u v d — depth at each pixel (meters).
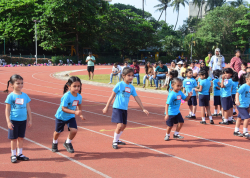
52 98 11.45
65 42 42.50
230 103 7.28
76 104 4.69
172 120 5.64
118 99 5.12
